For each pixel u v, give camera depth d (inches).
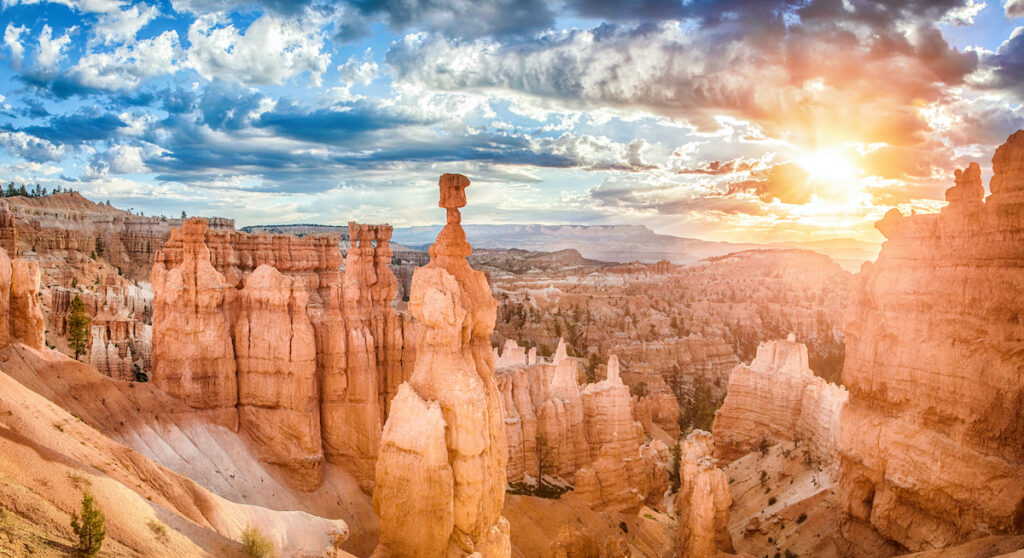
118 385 2101.4
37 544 898.7
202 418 2213.3
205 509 1440.7
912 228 2105.1
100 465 1289.4
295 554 1480.1
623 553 2236.7
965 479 1841.8
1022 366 1780.3
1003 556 1546.5
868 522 2194.9
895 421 2074.3
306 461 2255.2
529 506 2615.7
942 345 1957.4
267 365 2303.2
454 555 1685.5
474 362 1840.6
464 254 1910.7
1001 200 1897.1
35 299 2033.7
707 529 2331.4
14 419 1224.8
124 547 1034.7
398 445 1701.5
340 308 2487.7
